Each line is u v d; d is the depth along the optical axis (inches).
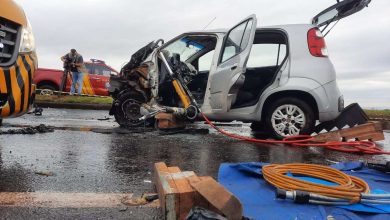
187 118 233.9
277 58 231.8
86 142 177.6
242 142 202.5
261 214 82.4
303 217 81.3
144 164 134.2
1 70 117.2
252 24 205.0
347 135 201.6
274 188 101.0
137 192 99.1
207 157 153.0
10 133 196.1
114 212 84.1
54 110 429.4
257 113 217.2
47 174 113.0
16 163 125.8
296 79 207.0
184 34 246.4
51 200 90.5
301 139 203.9
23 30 128.0
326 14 226.4
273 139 216.1
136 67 248.2
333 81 206.7
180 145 182.4
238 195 95.3
